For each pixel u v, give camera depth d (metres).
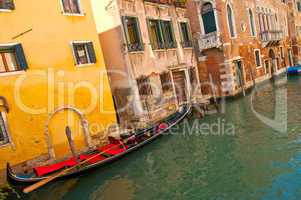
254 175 7.99
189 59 18.06
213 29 18.94
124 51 13.43
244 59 21.06
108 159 9.52
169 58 16.23
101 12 13.80
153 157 10.39
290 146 9.43
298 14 33.69
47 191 8.45
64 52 10.68
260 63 23.83
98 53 11.95
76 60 11.09
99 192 8.33
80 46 11.50
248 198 6.95
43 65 9.95
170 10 16.59
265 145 9.92
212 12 18.67
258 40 23.64
